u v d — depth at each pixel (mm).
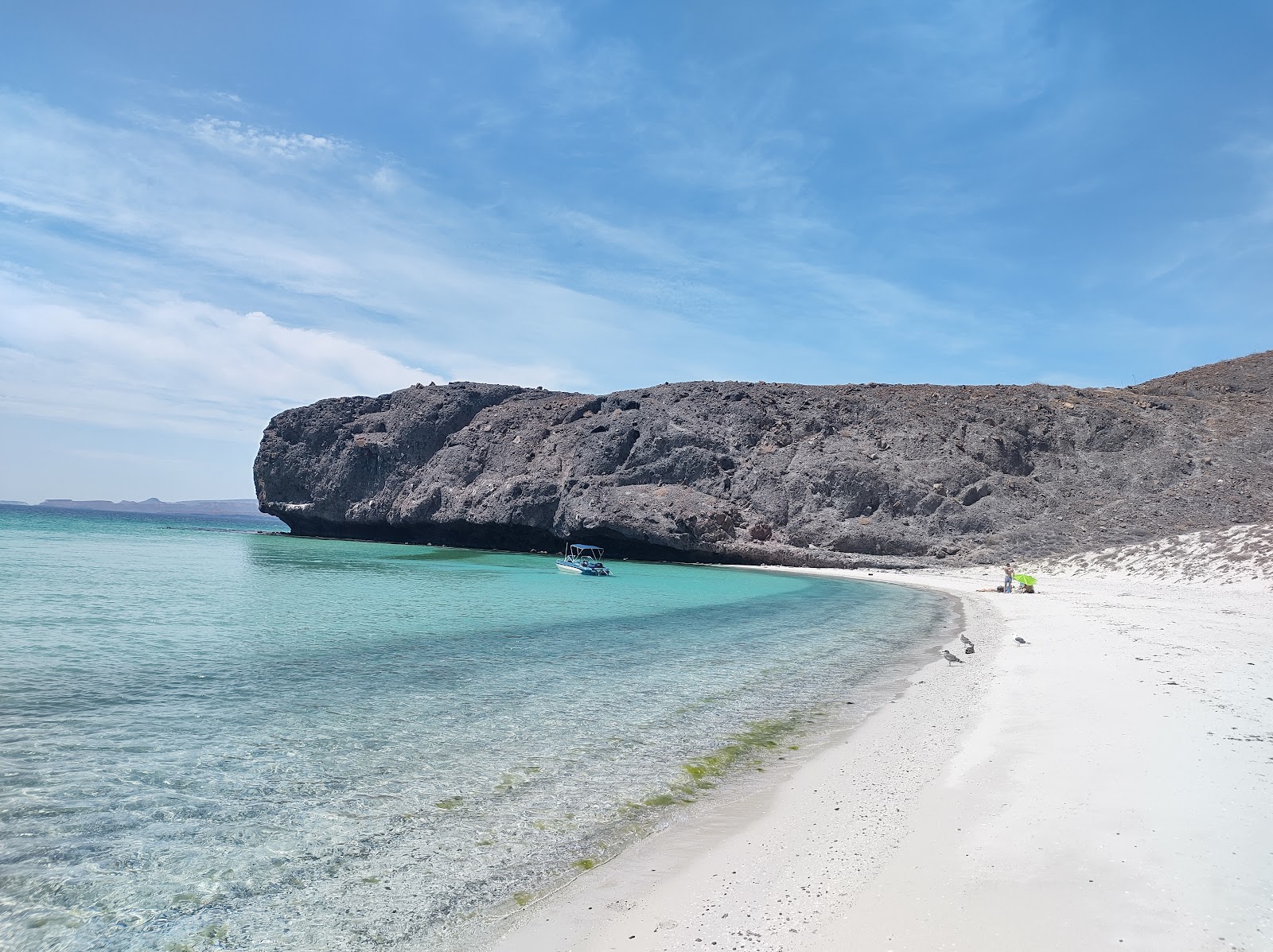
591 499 73125
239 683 14398
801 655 19641
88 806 8148
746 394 83250
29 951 5293
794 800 8328
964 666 17094
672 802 8461
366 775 9305
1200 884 5520
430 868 6742
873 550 65438
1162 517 56094
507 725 11805
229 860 6883
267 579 37531
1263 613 26109
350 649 18516
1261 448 62062
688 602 34344
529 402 91500
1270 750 8844
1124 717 10586
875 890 5805
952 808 7539
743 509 72562
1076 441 69938
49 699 12805
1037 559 55594
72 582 31922
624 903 5965
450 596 32906
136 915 5863
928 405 78500
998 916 5215
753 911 5641
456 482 83250
